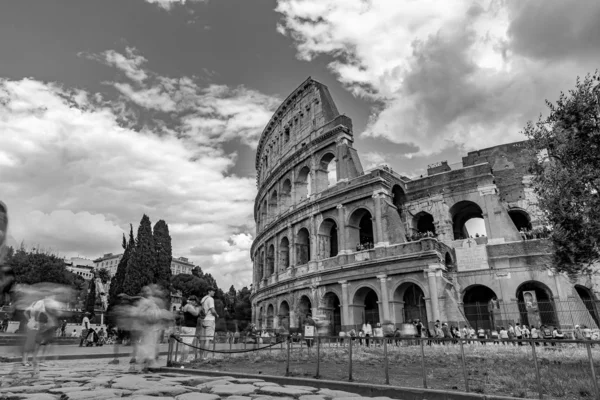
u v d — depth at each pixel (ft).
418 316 148.77
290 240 192.13
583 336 112.27
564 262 65.77
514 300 137.49
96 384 42.01
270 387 41.04
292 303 179.63
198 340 74.84
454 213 167.22
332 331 162.91
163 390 37.29
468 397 37.73
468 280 146.82
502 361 65.10
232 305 435.94
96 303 290.56
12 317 53.31
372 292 169.07
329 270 159.94
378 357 73.61
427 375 53.78
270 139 250.57
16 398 31.83
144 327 66.28
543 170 71.61
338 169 173.99
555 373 51.16
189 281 439.22
